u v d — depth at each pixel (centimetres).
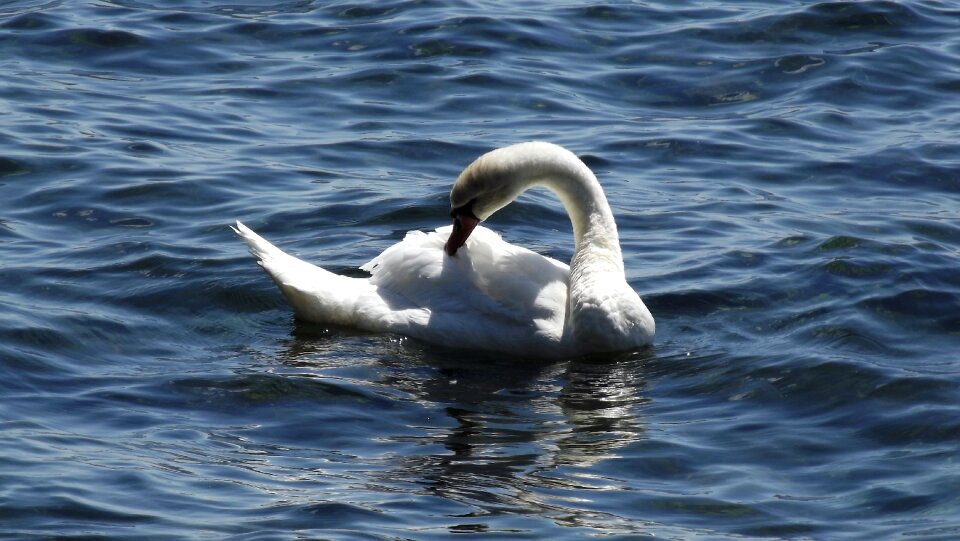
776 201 1909
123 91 2295
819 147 2102
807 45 2483
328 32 2566
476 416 1284
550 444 1217
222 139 2105
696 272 1662
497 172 1512
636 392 1352
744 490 1117
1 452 1159
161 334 1487
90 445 1191
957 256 1675
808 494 1109
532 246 1784
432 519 1060
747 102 2291
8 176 1930
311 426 1253
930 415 1241
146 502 1081
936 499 1086
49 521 1042
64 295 1555
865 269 1631
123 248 1698
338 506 1080
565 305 1494
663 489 1123
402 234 1791
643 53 2472
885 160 2042
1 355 1373
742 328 1506
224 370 1381
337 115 2212
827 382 1330
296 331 1527
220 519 1055
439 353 1470
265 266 1543
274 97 2283
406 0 2716
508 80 2347
